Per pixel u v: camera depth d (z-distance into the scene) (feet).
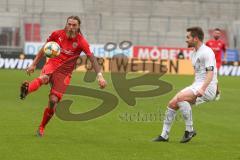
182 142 86.99
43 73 86.58
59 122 106.73
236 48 307.58
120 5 342.85
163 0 346.95
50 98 87.15
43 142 83.61
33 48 283.18
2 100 145.07
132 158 73.26
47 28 313.12
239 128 107.86
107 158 72.79
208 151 80.07
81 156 73.72
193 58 86.89
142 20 330.75
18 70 262.67
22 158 71.51
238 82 232.32
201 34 85.51
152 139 88.22
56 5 335.47
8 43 301.02
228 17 345.31
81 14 322.34
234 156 76.74
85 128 100.68
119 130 99.40
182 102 85.56
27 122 106.32
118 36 318.86
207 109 139.03
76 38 87.45
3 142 82.69
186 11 346.54
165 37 321.11
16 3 330.34
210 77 84.43
